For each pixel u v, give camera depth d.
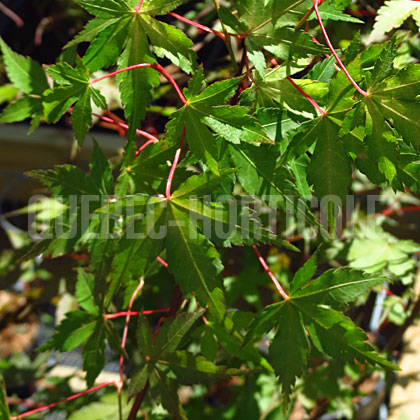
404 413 0.70
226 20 0.50
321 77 0.52
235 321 0.55
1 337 1.01
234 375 0.53
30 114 0.54
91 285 0.60
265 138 0.49
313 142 0.50
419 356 0.71
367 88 0.49
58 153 1.11
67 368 0.96
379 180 0.50
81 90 0.51
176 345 0.53
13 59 0.55
